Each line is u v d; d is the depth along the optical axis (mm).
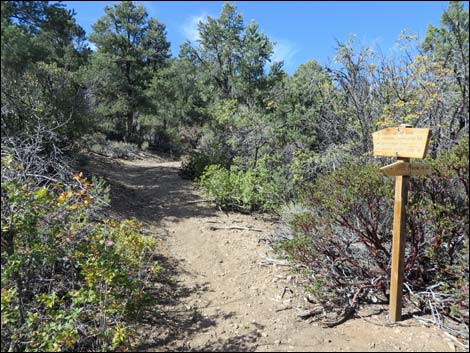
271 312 4094
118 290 3584
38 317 3049
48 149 6230
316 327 3768
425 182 3963
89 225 3729
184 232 6820
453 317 3736
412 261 3973
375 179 4043
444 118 6133
